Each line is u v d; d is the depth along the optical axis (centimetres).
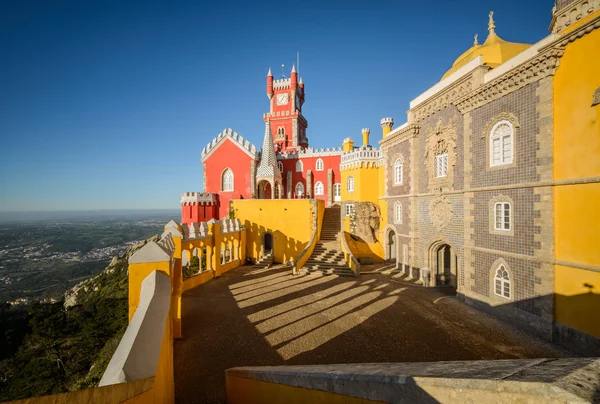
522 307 1498
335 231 3438
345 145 4034
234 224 2973
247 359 1184
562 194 1334
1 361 2784
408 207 2583
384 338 1374
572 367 220
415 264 2472
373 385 317
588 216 1230
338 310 1725
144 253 809
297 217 3153
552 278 1364
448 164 2088
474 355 1234
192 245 2248
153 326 531
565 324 1305
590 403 169
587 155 1236
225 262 2769
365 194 3334
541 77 1406
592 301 1209
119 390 298
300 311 1706
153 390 429
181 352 1241
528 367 238
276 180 4209
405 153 2638
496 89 1645
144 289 695
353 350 1259
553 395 180
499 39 2105
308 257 2888
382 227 3180
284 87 5712
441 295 2039
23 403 157
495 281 1681
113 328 2786
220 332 1430
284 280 2406
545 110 1391
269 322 1549
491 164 1714
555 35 1353
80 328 3086
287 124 5559
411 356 1217
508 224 1608
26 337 3138
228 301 1878
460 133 1975
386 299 1936
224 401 932
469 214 1859
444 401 243
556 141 1363
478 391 221
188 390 989
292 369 559
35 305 3881
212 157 4462
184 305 1805
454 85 1991
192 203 4019
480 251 1777
